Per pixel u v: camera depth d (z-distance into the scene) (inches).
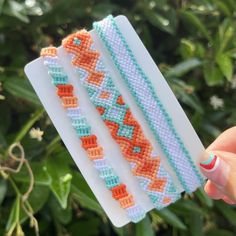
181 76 18.6
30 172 13.8
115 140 10.8
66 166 15.0
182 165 10.9
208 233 18.1
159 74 10.7
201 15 19.3
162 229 18.8
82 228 17.4
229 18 18.9
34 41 17.7
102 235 19.1
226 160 11.7
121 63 10.6
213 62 18.0
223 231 18.1
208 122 18.4
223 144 13.3
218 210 18.9
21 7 15.8
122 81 10.7
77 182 14.8
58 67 10.6
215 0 18.8
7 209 16.1
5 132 16.6
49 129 16.3
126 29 10.6
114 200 10.9
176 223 16.1
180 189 11.1
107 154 10.8
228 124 18.7
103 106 10.7
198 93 19.5
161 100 10.7
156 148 10.9
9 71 16.8
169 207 16.5
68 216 16.0
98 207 14.6
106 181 10.8
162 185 10.9
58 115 10.7
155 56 19.0
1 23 16.5
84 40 10.6
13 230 14.6
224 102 19.3
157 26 18.1
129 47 10.6
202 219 17.6
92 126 10.7
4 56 17.8
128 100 10.7
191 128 10.8
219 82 17.4
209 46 18.6
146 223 15.9
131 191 10.9
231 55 17.9
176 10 18.7
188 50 17.8
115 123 10.7
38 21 17.1
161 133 10.7
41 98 10.7
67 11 17.5
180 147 10.8
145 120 10.8
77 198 15.0
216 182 11.2
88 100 10.7
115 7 18.0
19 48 17.3
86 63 10.6
